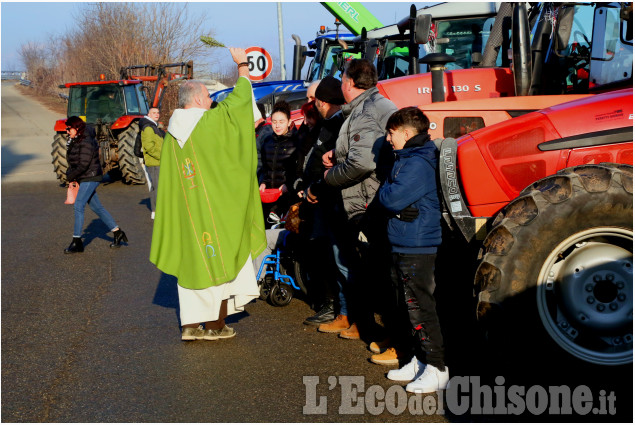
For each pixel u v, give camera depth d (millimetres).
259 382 4098
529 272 3639
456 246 4266
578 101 4121
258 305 5852
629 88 4332
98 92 16250
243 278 4969
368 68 4449
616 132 3936
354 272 4883
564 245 3631
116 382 4176
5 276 7160
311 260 5422
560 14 5148
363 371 4238
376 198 4410
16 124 38656
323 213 5090
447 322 4918
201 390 4004
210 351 4688
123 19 32875
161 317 5547
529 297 3645
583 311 3670
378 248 4559
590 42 5043
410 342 4367
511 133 4047
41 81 67938
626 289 3633
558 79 5277
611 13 4730
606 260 3646
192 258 4758
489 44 6840
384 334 4938
